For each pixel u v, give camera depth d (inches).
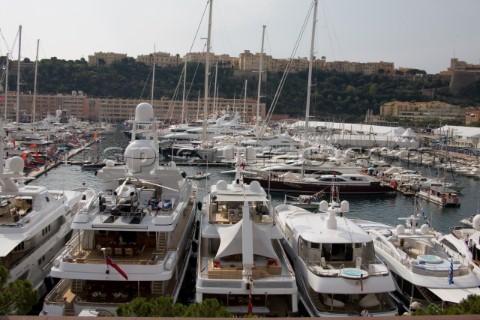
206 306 581.9
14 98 7731.3
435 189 2731.3
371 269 985.5
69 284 987.3
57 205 1203.9
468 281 997.2
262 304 953.5
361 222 1517.0
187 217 1288.1
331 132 5615.2
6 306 518.3
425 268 1015.6
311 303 960.3
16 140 4148.6
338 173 2837.1
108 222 987.3
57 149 4015.8
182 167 3516.2
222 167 3533.5
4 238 960.9
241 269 938.7
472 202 2642.7
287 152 3663.9
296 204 2277.3
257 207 1189.1
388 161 4466.0
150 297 939.3
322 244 1034.7
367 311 912.3
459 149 4906.5
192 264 1252.5
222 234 1027.3
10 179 1106.1
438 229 2062.0
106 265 906.7
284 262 1025.5
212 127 4913.9
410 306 979.3
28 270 1003.9
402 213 2311.8
